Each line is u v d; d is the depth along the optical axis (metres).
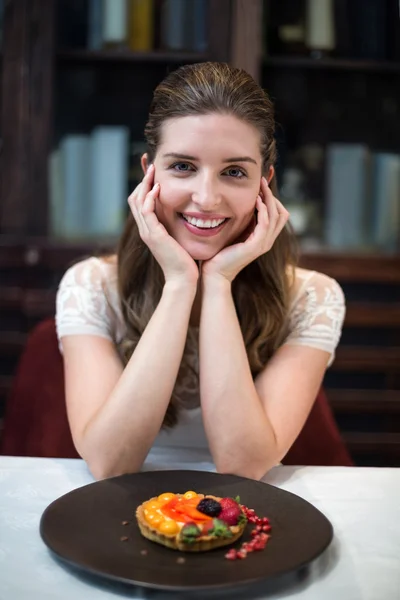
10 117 2.32
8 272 2.36
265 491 0.99
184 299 1.22
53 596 0.74
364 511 0.99
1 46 2.31
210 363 1.20
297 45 2.45
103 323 1.41
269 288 1.42
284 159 2.48
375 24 2.46
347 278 2.37
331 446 1.59
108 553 0.80
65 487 1.07
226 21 2.34
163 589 0.71
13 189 2.35
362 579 0.79
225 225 1.25
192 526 0.81
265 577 0.73
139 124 2.44
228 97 1.17
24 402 1.65
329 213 2.51
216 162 1.18
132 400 1.14
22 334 2.38
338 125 2.49
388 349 2.41
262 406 1.24
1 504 0.98
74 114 2.42
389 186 2.50
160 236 1.23
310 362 1.38
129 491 0.98
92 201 2.45
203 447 1.47
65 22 2.38
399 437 2.43
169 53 2.38
